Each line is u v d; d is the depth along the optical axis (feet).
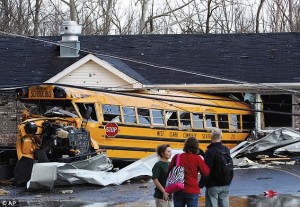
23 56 133.90
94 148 94.12
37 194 82.28
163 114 106.32
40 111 98.37
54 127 89.56
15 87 96.94
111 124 98.12
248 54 133.59
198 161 54.24
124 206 70.08
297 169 101.45
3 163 95.20
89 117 95.25
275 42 137.39
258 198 73.77
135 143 101.40
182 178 53.42
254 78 124.26
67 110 96.89
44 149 88.22
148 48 137.59
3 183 90.68
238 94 127.65
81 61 123.13
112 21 223.71
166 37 141.59
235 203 70.08
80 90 97.45
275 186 84.12
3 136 124.88
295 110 125.39
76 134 90.22
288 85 121.80
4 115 125.39
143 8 192.03
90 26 226.17
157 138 104.37
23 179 87.10
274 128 125.80
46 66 129.18
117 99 100.58
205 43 138.72
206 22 219.82
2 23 206.69
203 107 112.37
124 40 140.67
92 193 82.07
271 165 107.55
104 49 137.28
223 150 55.67
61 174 86.02
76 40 132.16
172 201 61.57
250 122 121.90
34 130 87.66
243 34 140.97
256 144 113.60
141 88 110.63
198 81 123.85
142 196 78.48
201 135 111.04
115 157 98.78
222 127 115.34
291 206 67.41
